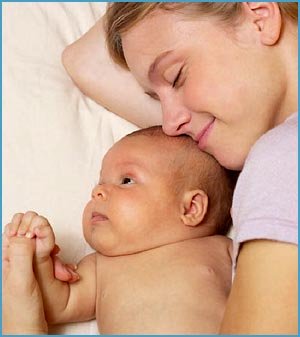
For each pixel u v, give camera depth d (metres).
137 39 1.27
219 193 1.40
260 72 1.24
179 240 1.35
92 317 1.34
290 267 1.02
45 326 1.24
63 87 1.53
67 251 1.38
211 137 1.28
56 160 1.44
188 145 1.38
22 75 1.51
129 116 1.54
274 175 1.07
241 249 1.07
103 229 1.33
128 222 1.32
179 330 1.22
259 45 1.25
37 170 1.42
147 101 1.51
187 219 1.34
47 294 1.26
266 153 1.09
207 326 1.22
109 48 1.45
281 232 1.02
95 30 1.56
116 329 1.25
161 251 1.32
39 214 1.38
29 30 1.57
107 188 1.34
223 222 1.42
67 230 1.39
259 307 1.02
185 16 1.24
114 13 1.33
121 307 1.26
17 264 1.20
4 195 1.38
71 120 1.50
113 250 1.33
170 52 1.25
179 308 1.24
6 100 1.48
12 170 1.41
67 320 1.31
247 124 1.26
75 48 1.55
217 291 1.27
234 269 1.10
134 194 1.33
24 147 1.44
